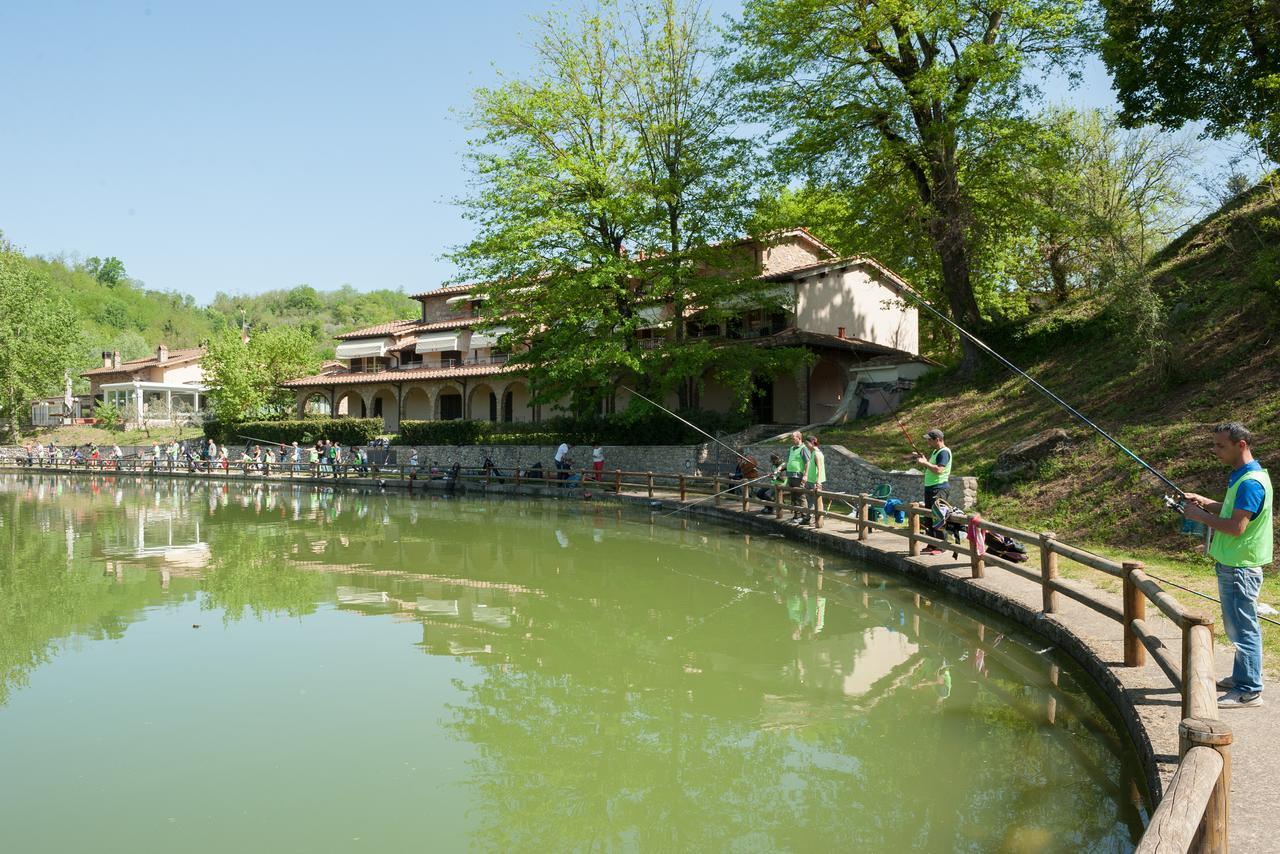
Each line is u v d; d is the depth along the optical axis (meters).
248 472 41.41
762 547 16.77
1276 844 3.86
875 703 7.69
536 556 16.41
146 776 6.36
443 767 6.54
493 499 29.16
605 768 6.50
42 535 20.31
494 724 7.42
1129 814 5.34
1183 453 12.95
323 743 6.99
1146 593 6.22
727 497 22.20
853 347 31.53
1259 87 16.44
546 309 26.62
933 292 29.92
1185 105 18.48
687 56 26.80
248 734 7.18
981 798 5.69
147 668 9.08
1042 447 15.51
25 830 5.51
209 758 6.68
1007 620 9.52
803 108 22.98
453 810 5.82
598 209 26.00
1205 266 18.45
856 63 22.08
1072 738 6.63
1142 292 16.30
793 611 11.48
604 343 25.78
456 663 9.24
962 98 20.84
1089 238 20.83
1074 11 20.09
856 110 22.31
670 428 29.55
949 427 20.98
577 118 27.41
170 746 6.94
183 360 67.31
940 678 8.34
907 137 23.08
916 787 5.94
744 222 26.20
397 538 19.22
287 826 5.58
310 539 19.23
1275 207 17.20
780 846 5.23
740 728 7.25
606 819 5.68
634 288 29.05
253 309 149.25
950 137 21.23
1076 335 21.33
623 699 8.05
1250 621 5.54
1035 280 31.73
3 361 58.34
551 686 8.44
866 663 8.98
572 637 10.32
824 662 9.09
